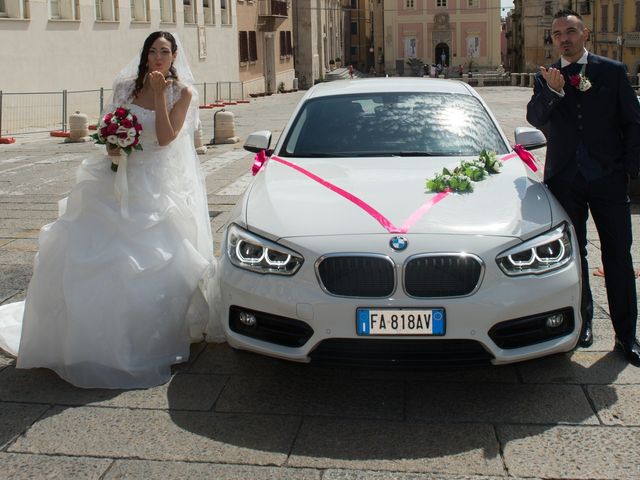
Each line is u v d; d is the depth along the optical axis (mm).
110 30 25047
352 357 3590
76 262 4023
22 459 3297
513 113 22547
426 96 5418
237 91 39906
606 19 51688
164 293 4137
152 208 4188
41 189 10203
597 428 3465
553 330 3713
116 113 4102
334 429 3521
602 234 4215
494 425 3525
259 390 3947
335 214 3855
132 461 3271
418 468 3170
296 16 57500
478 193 4082
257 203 4141
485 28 71250
